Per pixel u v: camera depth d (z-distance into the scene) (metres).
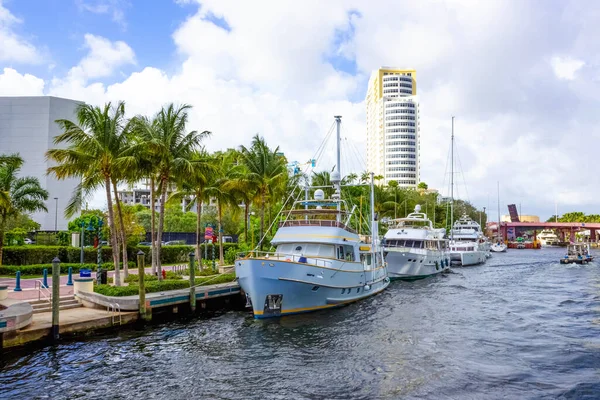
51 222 114.88
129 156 27.86
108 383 16.59
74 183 119.38
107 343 21.62
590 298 35.31
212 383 16.64
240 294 32.03
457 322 26.20
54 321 21.34
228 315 28.25
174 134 31.78
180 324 25.66
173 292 28.42
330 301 28.89
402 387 16.14
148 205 148.38
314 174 62.31
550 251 131.62
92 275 37.47
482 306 31.42
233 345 21.44
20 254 40.44
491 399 15.09
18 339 20.17
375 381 16.75
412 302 32.81
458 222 95.62
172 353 20.19
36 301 25.17
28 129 118.44
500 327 24.97
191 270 28.23
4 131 118.31
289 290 26.42
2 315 19.95
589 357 19.41
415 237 50.94
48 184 115.81
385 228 73.69
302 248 30.02
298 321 26.17
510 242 165.88
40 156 117.50
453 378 16.98
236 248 49.56
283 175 41.44
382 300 33.56
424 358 19.41
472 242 78.75
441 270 55.75
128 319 24.77
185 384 16.53
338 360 19.20
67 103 122.12
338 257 29.98
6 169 41.66
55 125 119.81
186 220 89.19
